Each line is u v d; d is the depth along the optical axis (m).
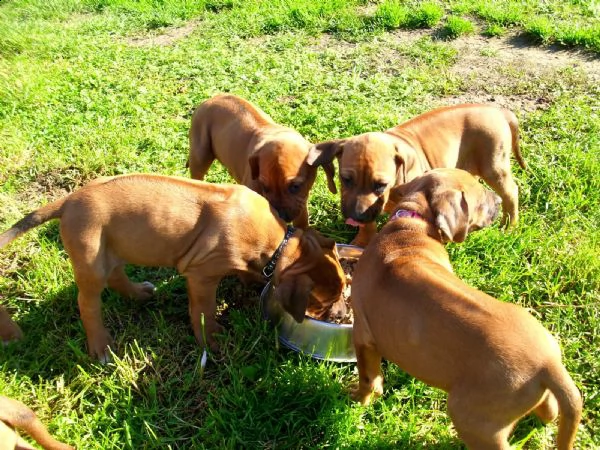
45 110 1.87
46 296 1.23
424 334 0.83
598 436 0.97
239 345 1.11
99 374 1.08
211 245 1.08
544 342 0.77
